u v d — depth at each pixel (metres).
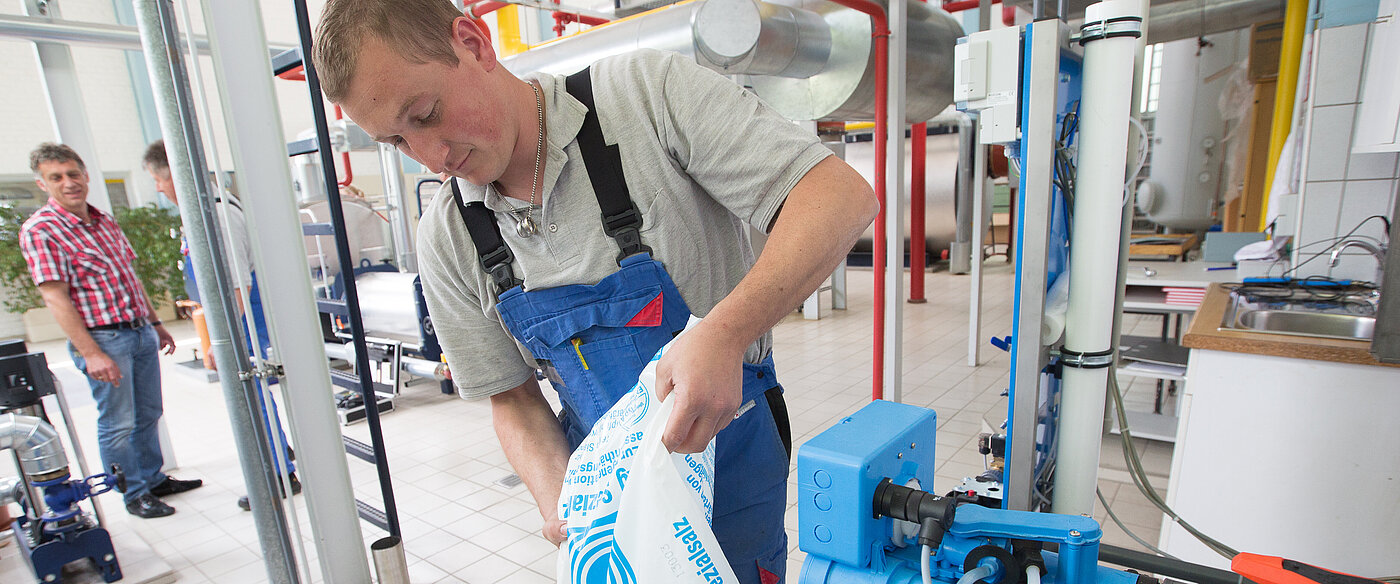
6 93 6.41
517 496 2.72
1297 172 2.73
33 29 2.14
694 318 0.73
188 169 1.48
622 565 0.63
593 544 0.66
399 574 1.91
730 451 0.94
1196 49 4.93
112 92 6.96
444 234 0.94
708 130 0.80
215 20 1.56
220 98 1.58
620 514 0.63
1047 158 1.36
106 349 2.61
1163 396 3.39
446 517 2.56
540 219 0.87
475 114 0.71
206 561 2.37
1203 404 1.70
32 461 2.11
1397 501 1.49
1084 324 1.45
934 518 0.70
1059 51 1.34
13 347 2.23
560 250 0.88
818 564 0.77
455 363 1.03
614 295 0.86
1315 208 2.40
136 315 2.70
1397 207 1.36
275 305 1.74
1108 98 1.33
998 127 1.45
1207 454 1.71
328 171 1.91
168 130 1.45
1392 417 1.46
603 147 0.83
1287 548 1.64
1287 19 3.20
